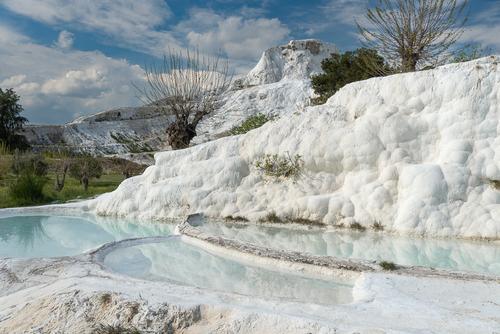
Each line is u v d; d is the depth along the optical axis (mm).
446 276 6172
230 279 6609
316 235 9578
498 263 7375
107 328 4500
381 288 5602
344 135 11062
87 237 9922
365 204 10258
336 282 6453
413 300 5141
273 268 7113
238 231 9984
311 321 4340
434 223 9281
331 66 25516
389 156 10516
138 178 13039
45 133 58594
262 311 4633
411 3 13484
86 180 18094
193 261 7613
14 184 15211
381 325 4332
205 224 10820
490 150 9648
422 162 10336
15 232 10453
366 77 19078
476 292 5504
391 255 7875
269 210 11086
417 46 13703
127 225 11273
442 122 10305
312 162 11266
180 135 17484
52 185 19422
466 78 10195
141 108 68938
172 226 11078
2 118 48812
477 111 10000
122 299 4895
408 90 10930
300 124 11828
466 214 9234
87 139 59156
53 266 6727
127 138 60281
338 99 12070
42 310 4949
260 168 11859
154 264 7402
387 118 10758
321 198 10672
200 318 4668
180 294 5203
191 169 12422
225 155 12328
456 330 4230
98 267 6605
